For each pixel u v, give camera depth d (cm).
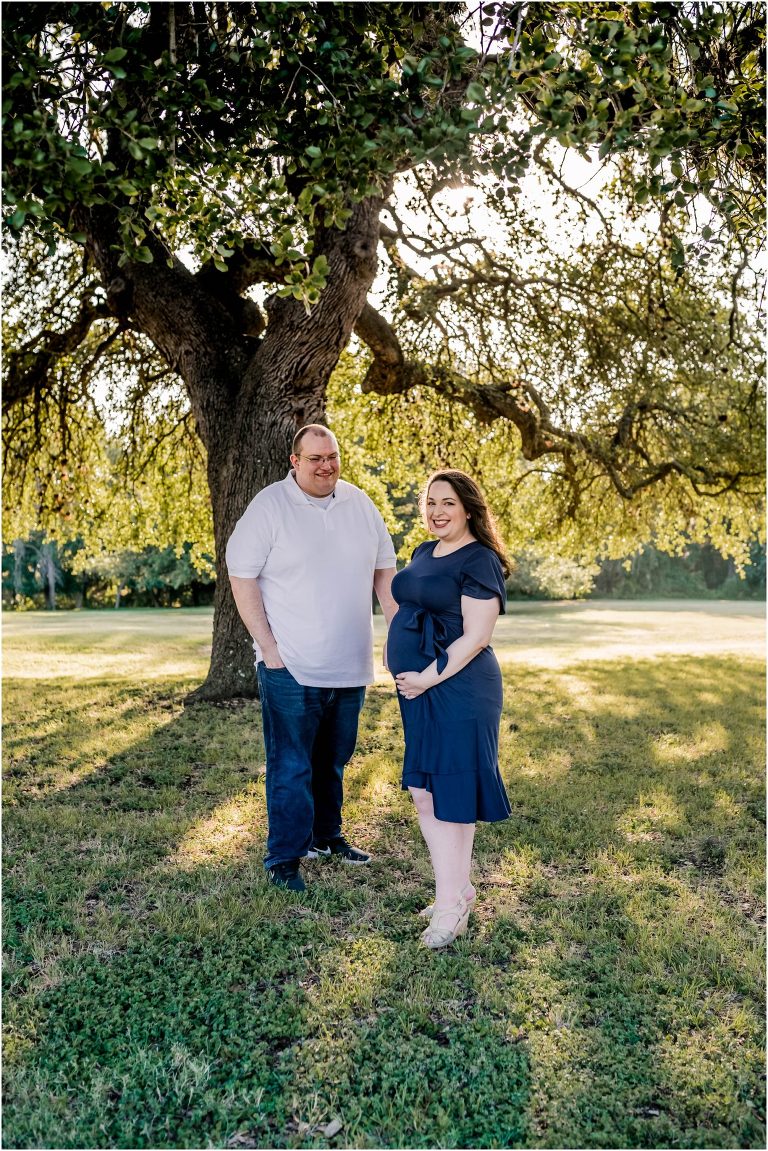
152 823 447
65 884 366
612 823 468
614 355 1155
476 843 433
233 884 368
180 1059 242
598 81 278
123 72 263
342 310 721
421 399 1273
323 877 383
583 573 3584
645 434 1312
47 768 567
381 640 1684
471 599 319
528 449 1207
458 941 317
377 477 1365
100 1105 224
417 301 1107
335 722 400
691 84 323
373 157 294
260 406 752
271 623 380
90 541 1383
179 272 802
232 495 766
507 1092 232
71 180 253
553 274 1151
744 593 4856
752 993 287
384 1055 246
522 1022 265
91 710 794
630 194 943
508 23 292
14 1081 235
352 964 299
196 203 318
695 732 739
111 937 316
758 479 1284
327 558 379
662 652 1574
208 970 292
